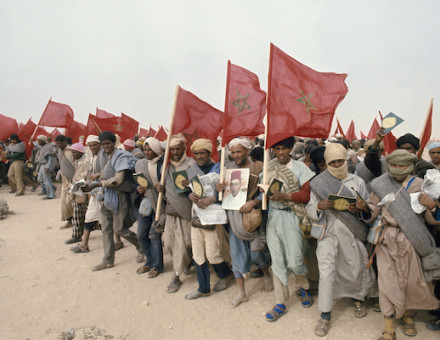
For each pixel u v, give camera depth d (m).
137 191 4.95
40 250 5.82
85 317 3.61
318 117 3.55
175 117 4.09
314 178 3.27
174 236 4.20
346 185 3.18
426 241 2.80
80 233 6.15
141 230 4.64
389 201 2.86
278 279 3.42
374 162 3.85
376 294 3.33
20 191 11.35
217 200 3.75
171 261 5.20
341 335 3.08
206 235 3.84
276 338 3.09
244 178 3.57
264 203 3.29
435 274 2.81
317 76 3.58
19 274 4.81
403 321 3.09
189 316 3.55
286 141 3.41
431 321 3.14
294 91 3.47
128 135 8.23
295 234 3.37
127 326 3.40
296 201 3.32
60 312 3.73
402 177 2.87
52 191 10.74
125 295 4.09
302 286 3.66
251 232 3.54
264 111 3.91
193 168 4.03
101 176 4.91
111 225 4.98
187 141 4.32
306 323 3.30
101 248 5.88
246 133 3.83
